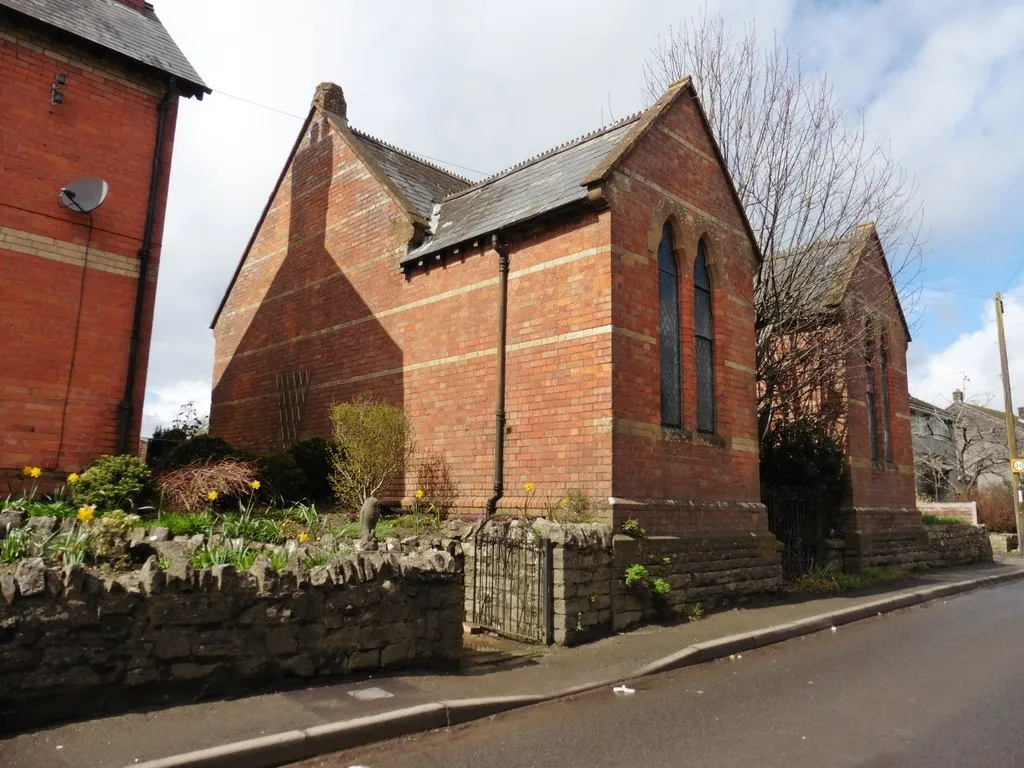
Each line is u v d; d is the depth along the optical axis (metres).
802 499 15.53
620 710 6.38
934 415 39.34
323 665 6.51
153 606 5.61
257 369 18.58
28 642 5.04
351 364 15.53
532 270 11.98
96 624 5.33
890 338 19.88
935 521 21.67
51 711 5.11
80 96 10.41
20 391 9.45
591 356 10.84
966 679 7.40
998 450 40.72
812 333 16.55
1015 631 10.38
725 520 12.25
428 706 5.90
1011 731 5.62
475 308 12.88
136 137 10.93
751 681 7.47
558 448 11.05
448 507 12.53
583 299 11.11
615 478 10.32
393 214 15.16
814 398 17.47
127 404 10.33
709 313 13.34
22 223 9.69
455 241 13.24
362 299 15.58
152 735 5.00
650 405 11.22
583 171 12.16
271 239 19.16
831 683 7.32
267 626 6.19
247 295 19.69
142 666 5.52
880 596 13.39
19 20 9.83
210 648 5.85
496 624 9.69
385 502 13.42
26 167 9.80
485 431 12.25
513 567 9.57
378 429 12.30
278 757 4.96
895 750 5.21
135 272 10.66
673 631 9.75
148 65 10.95
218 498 10.50
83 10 10.97
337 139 17.48
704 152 13.58
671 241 12.67
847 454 16.89
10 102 9.76
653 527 10.76
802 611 11.47
